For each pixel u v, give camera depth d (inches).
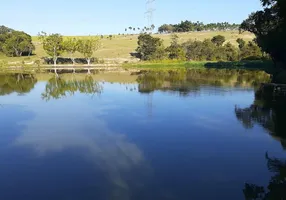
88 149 731.4
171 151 706.2
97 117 1063.6
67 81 2290.8
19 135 857.5
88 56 4217.5
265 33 2305.6
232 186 527.2
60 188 530.0
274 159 650.2
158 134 844.0
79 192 513.0
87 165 630.5
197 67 3764.8
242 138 796.0
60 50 4190.5
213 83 2020.2
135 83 2100.1
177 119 1015.6
